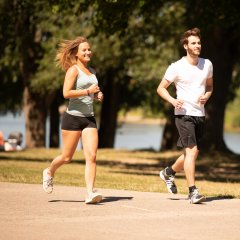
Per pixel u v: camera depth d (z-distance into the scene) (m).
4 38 56.62
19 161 49.03
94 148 21.14
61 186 25.84
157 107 100.44
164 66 79.31
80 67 21.25
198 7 52.12
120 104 101.69
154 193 24.23
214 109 65.69
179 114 21.66
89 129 21.23
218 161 59.47
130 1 44.31
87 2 45.50
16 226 16.94
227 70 66.38
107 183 29.73
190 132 21.55
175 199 22.42
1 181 28.12
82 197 22.39
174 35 75.81
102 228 16.88
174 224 17.70
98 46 74.69
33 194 22.91
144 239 15.66
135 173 41.34
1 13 53.50
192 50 21.47
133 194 23.75
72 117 21.25
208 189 28.64
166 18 76.19
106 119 89.69
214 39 64.56
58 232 16.23
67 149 21.61
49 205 20.48
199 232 16.70
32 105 83.12
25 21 71.44
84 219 18.14
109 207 20.31
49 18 72.25
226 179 40.44
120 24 46.03
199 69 21.64
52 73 74.75
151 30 75.44
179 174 43.22
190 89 21.61
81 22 72.88
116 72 83.50
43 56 77.75
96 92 21.11
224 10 48.94
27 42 74.75
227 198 23.38
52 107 94.44
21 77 91.31
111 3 44.31
